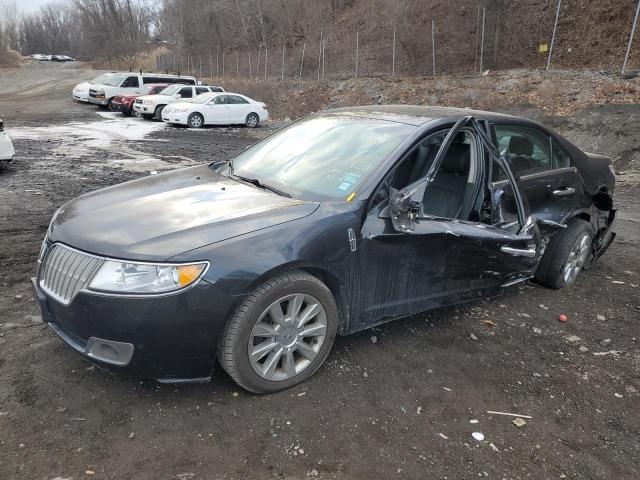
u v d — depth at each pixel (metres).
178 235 2.76
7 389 2.90
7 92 34.94
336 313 3.16
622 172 12.03
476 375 3.32
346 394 3.02
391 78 23.66
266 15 39.62
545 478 2.47
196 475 2.37
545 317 4.26
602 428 2.88
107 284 2.60
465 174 3.85
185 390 2.98
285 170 3.77
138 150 13.45
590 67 20.28
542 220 4.21
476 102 18.81
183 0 46.91
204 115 20.58
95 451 2.48
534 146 4.39
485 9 23.30
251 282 2.71
